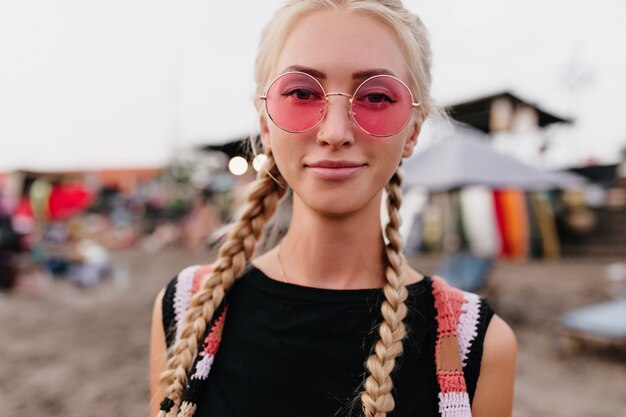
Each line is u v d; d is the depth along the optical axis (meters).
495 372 0.98
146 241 14.75
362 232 1.01
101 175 18.36
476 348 0.96
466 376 0.95
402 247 1.09
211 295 1.04
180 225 14.80
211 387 0.96
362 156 0.88
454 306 1.01
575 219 12.09
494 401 0.97
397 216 1.10
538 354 4.85
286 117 0.89
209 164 16.64
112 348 4.85
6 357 4.55
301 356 0.93
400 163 1.11
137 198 17.59
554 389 3.96
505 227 8.28
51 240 10.66
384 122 0.88
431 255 10.90
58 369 4.28
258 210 1.15
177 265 10.54
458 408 0.90
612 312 4.98
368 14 0.89
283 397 0.91
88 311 6.33
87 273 8.19
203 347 0.99
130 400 3.69
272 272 1.07
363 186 0.88
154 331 1.17
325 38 0.88
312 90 0.88
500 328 1.01
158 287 8.05
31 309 6.37
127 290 7.79
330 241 1.00
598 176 12.99
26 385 3.93
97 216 16.70
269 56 0.99
